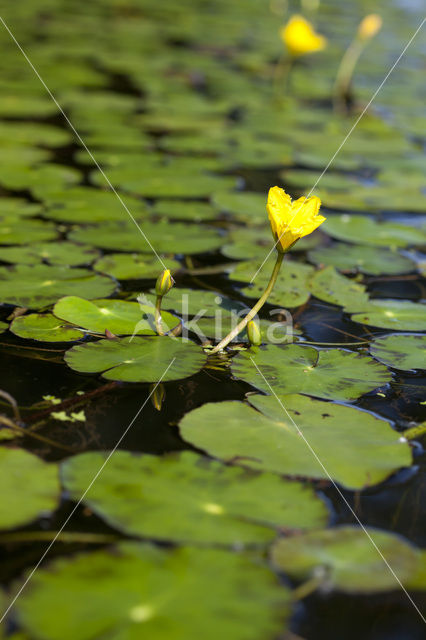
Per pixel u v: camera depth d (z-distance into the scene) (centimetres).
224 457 66
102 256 89
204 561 60
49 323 77
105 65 186
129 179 110
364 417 70
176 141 133
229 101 167
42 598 58
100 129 137
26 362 74
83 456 65
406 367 75
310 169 124
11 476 64
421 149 141
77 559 60
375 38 253
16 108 143
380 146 140
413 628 59
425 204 108
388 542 62
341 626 59
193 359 74
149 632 57
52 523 62
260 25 260
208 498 63
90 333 77
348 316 83
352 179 119
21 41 204
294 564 60
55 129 133
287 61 203
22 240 90
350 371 75
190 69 193
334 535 62
